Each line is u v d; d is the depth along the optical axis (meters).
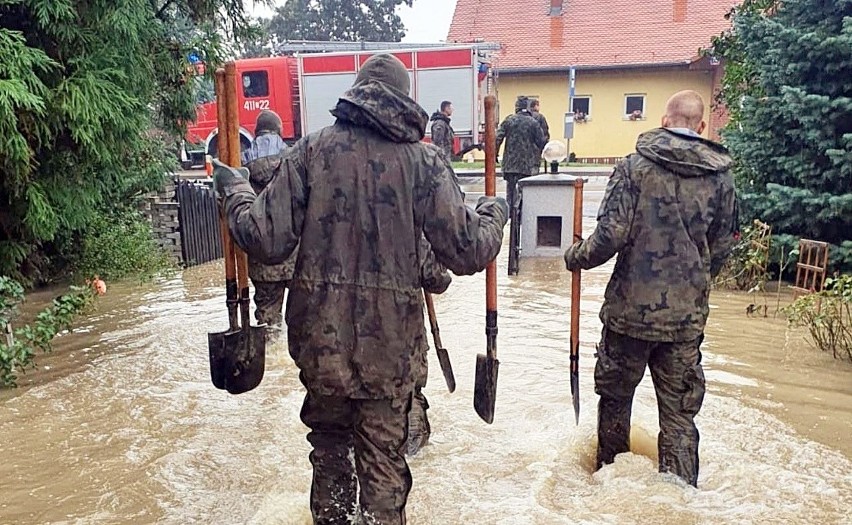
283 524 3.21
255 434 4.23
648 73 27.66
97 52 6.46
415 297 2.57
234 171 2.74
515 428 4.26
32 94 5.67
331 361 2.52
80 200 7.05
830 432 4.17
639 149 3.28
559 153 9.80
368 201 2.49
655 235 3.22
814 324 5.77
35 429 4.34
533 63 28.58
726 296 7.71
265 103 20.98
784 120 7.86
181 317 7.11
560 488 3.52
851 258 7.36
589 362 5.49
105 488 3.59
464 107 19.89
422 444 3.95
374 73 2.55
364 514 2.62
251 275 5.64
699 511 3.24
